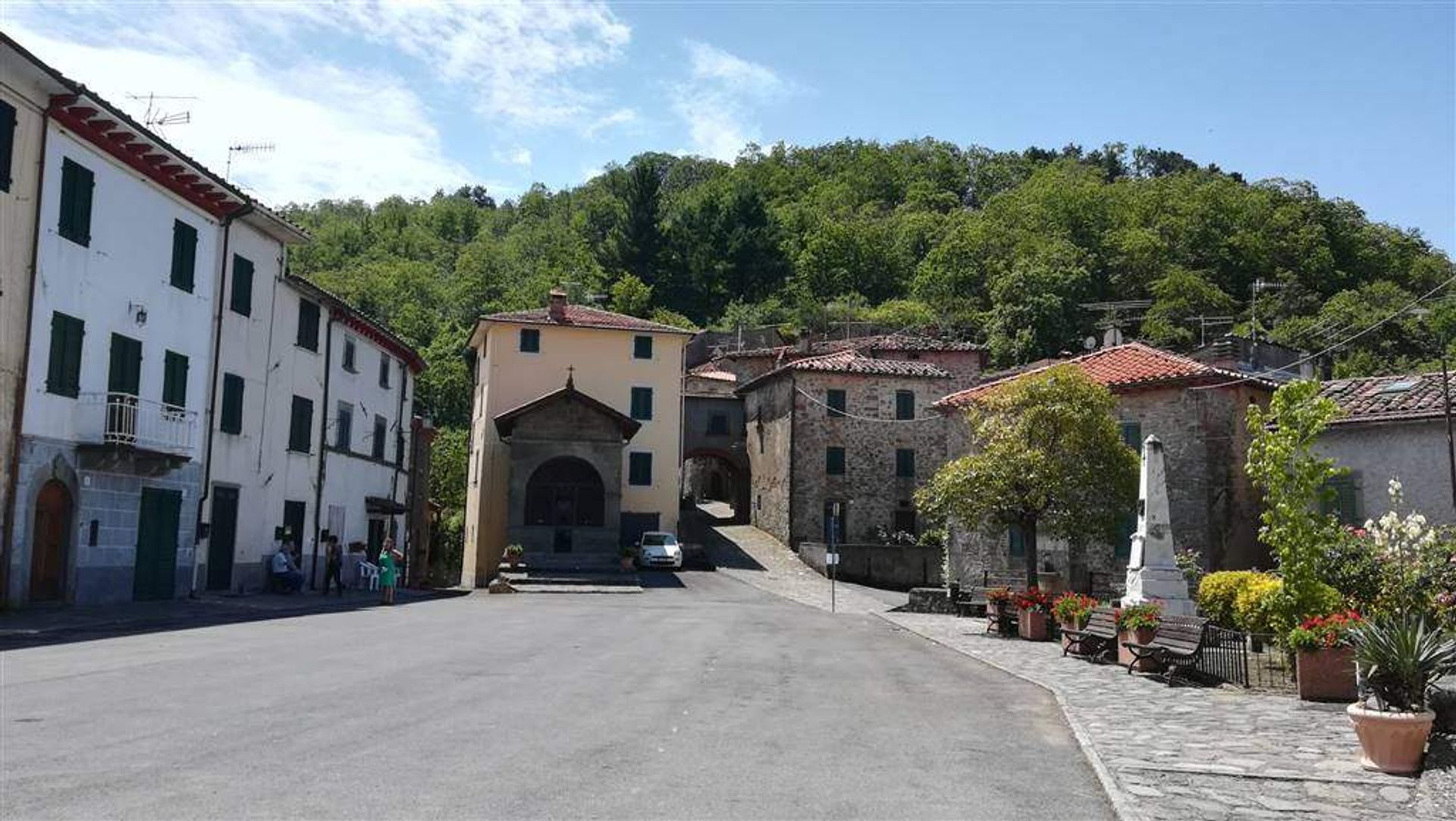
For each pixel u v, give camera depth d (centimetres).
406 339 8525
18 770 704
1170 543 1905
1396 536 1512
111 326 2297
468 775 739
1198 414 2869
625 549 4359
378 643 1648
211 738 834
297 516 3291
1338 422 2341
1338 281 8062
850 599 3497
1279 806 756
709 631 2112
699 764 812
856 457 5066
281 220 2950
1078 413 2406
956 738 988
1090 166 13212
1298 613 1484
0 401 1984
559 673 1343
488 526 4641
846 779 787
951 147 14650
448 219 14288
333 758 774
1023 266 8150
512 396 4794
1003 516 2475
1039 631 2159
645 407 4891
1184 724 1102
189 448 2573
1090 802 749
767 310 9019
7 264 2003
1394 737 859
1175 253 8625
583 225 12212
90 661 1308
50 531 2148
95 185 2242
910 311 8981
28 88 2042
